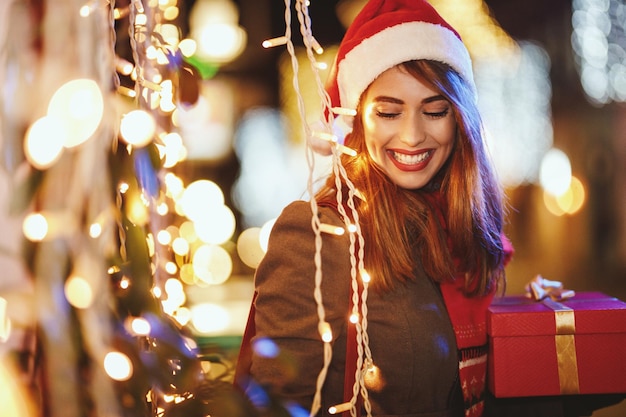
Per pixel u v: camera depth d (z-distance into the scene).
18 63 1.25
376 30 2.00
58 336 1.22
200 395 1.42
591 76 9.85
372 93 2.01
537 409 2.17
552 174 10.31
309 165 1.47
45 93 1.26
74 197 1.24
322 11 10.20
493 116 10.50
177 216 2.56
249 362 1.97
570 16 10.33
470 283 2.06
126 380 1.31
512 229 10.86
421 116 2.01
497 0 10.66
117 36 1.70
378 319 1.92
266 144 10.48
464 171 2.10
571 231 10.16
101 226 1.26
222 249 7.39
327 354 1.45
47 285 1.21
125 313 1.40
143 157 1.55
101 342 1.26
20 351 1.26
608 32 9.73
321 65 1.53
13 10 1.25
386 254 1.93
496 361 2.02
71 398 1.24
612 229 10.02
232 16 9.12
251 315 1.99
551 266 9.30
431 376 1.94
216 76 10.33
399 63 1.98
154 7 1.81
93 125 1.22
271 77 10.53
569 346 2.02
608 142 10.12
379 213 1.95
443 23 2.05
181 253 2.32
